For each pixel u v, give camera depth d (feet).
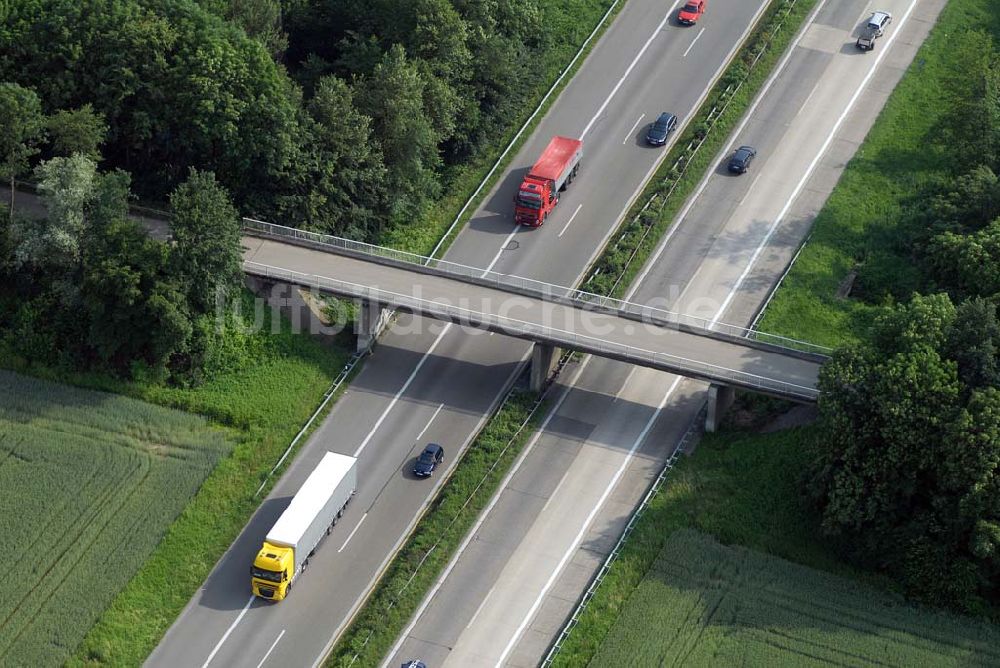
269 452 485.15
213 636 431.84
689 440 488.44
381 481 476.95
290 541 435.94
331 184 554.87
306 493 450.71
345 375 510.58
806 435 475.31
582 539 458.91
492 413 499.51
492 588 445.37
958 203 550.36
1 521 456.04
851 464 442.91
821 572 444.55
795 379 479.82
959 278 513.86
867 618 430.20
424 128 567.18
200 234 494.59
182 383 504.02
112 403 496.23
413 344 524.52
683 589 439.22
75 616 433.48
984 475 422.41
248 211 545.03
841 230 568.82
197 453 482.69
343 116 554.05
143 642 429.38
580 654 423.23
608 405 501.56
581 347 489.26
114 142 547.90
